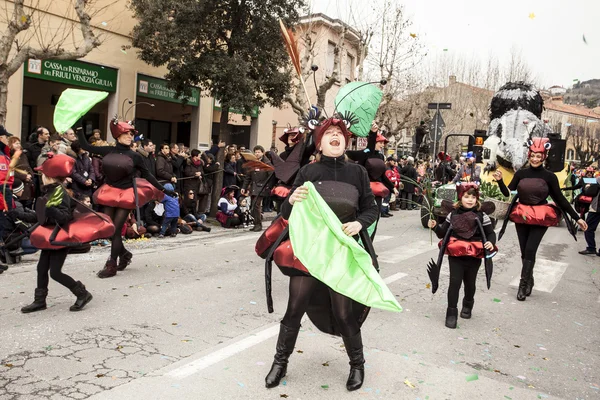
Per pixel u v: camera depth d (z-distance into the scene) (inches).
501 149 629.3
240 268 295.6
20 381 140.6
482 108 1364.4
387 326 205.2
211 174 500.1
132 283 250.2
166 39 455.8
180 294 235.0
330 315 150.4
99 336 177.3
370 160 281.1
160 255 322.0
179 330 186.9
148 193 268.5
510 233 512.7
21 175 320.8
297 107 549.0
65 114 212.5
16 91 448.8
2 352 160.1
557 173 642.2
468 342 192.5
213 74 448.1
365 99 225.3
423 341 189.9
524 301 261.9
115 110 543.2
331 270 130.8
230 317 204.7
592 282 318.0
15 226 284.4
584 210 574.6
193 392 136.9
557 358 182.4
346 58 961.5
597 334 214.5
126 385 139.9
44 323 188.2
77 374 146.3
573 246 465.1
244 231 444.5
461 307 242.5
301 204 137.7
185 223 419.5
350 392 141.9
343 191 140.3
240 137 799.7
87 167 354.3
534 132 634.8
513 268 344.8
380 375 154.5
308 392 140.6
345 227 135.0
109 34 526.3
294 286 140.7
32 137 377.7
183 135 704.4
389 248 392.8
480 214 215.6
